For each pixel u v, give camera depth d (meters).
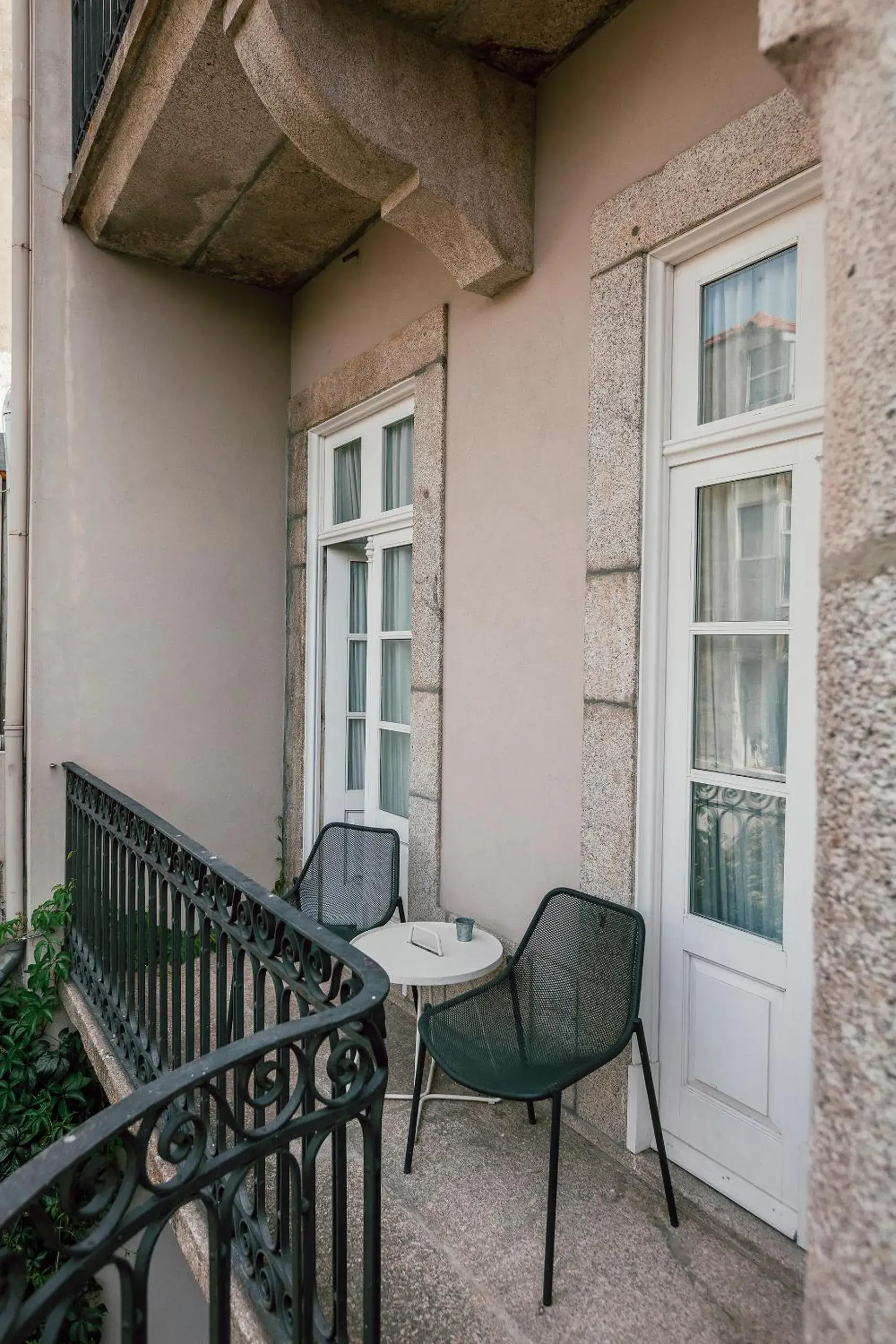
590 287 2.61
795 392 2.12
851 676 0.96
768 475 2.22
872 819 0.93
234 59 2.73
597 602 2.54
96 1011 3.42
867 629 0.94
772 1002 2.15
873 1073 0.91
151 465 4.28
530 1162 2.43
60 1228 3.62
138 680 4.27
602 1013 2.30
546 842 2.79
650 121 2.43
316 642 4.45
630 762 2.43
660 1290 1.94
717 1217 2.16
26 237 4.05
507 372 2.98
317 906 3.67
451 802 3.25
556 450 2.76
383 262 3.75
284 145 3.21
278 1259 1.70
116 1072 2.92
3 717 5.36
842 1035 0.95
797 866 2.10
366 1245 1.49
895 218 0.91
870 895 0.93
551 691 2.77
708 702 2.39
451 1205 2.24
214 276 4.42
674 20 2.35
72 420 4.08
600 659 2.53
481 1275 1.99
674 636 2.45
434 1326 1.85
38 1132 3.71
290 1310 1.63
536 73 2.81
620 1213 2.21
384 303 3.74
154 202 3.64
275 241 3.99
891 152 0.91
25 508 4.09
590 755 2.56
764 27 1.04
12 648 4.11
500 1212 2.21
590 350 2.60
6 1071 3.81
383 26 2.54
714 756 2.37
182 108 2.98
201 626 4.43
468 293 3.19
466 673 3.17
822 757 1.00
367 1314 1.48
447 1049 2.22
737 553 2.31
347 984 1.61
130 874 2.87
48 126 4.01
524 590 2.89
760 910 2.23
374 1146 1.49
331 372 4.19
